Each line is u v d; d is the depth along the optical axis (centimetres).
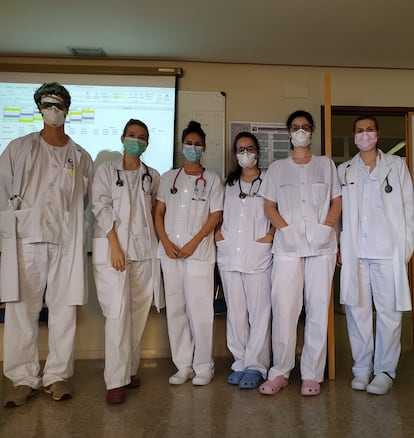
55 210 225
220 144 324
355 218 243
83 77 319
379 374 239
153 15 262
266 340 247
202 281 244
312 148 332
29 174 222
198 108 325
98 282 228
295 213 236
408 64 335
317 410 208
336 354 313
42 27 277
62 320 228
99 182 235
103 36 289
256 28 278
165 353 308
